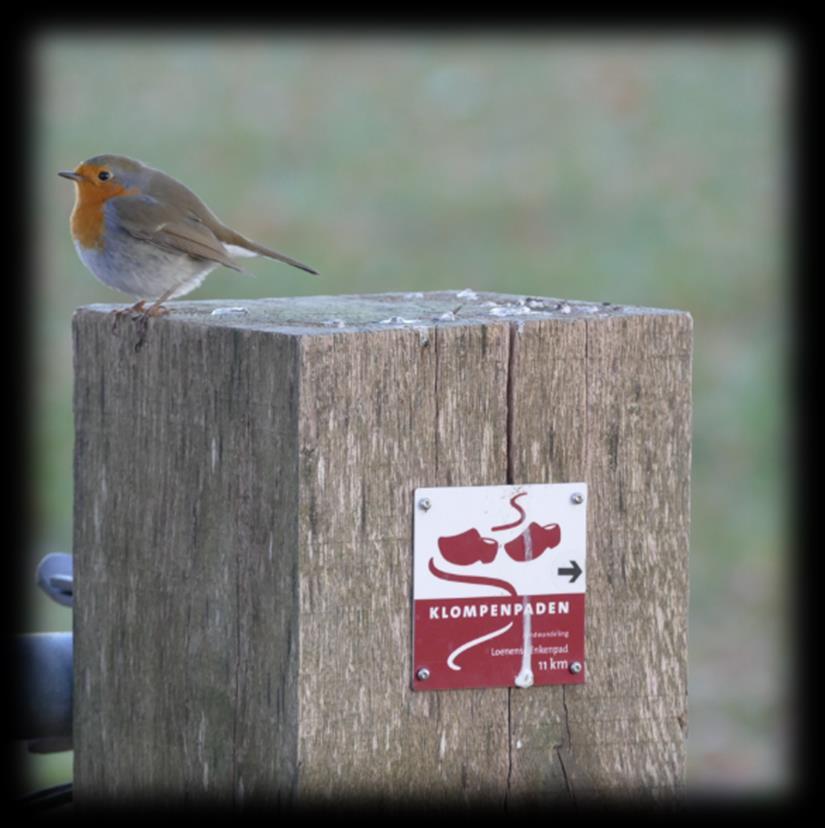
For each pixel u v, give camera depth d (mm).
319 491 4941
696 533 16953
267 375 5031
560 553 5234
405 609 5070
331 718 5016
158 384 5500
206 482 5324
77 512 5941
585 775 5316
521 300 5922
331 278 22781
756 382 20266
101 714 5895
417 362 5020
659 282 22938
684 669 5406
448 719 5152
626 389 5273
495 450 5133
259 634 5129
